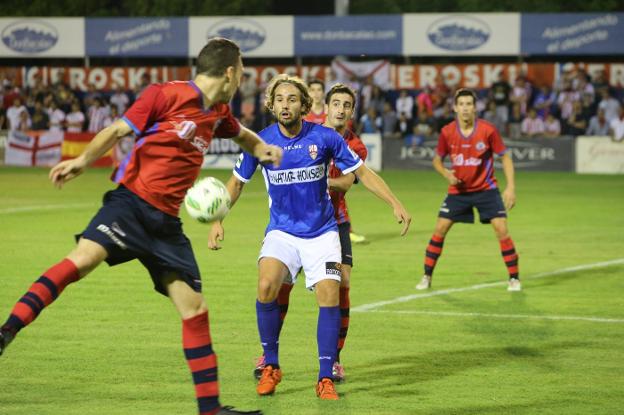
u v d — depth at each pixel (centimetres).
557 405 1286
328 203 1368
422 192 4550
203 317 1139
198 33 6178
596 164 5647
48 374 1420
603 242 2989
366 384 1391
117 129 1083
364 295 2100
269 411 1251
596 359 1543
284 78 1348
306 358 1542
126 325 1761
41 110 6106
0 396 1304
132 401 1288
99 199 4159
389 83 6081
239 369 1468
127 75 6306
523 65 6022
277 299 1356
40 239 2934
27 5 7219
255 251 2750
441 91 5906
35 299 1061
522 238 3075
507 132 5797
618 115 5747
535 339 1684
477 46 5984
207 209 1183
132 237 1101
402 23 6006
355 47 6053
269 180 1357
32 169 5728
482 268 2491
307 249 1339
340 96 1532
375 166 5850
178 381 1388
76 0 7212
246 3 7012
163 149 1103
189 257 1144
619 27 5875
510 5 7044
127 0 7244
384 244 2923
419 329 1759
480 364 1509
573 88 5853
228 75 1129
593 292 2150
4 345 1041
